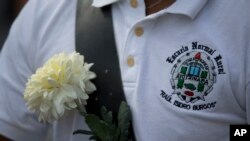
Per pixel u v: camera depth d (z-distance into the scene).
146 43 0.77
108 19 0.81
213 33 0.74
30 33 0.90
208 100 0.74
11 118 0.95
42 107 0.78
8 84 0.95
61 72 0.77
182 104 0.75
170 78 0.76
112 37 0.81
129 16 0.79
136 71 0.77
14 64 0.94
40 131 0.95
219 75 0.73
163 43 0.76
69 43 0.84
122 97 0.79
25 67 0.93
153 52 0.77
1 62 0.97
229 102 0.74
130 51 0.78
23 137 0.96
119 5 0.81
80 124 0.82
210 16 0.75
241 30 0.72
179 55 0.75
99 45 0.81
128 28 0.79
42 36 0.88
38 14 0.89
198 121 0.74
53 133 0.86
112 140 0.77
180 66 0.75
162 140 0.76
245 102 0.74
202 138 0.75
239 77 0.73
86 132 0.79
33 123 0.94
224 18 0.74
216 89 0.73
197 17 0.75
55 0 0.88
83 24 0.83
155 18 0.76
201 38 0.74
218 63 0.73
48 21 0.88
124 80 0.78
